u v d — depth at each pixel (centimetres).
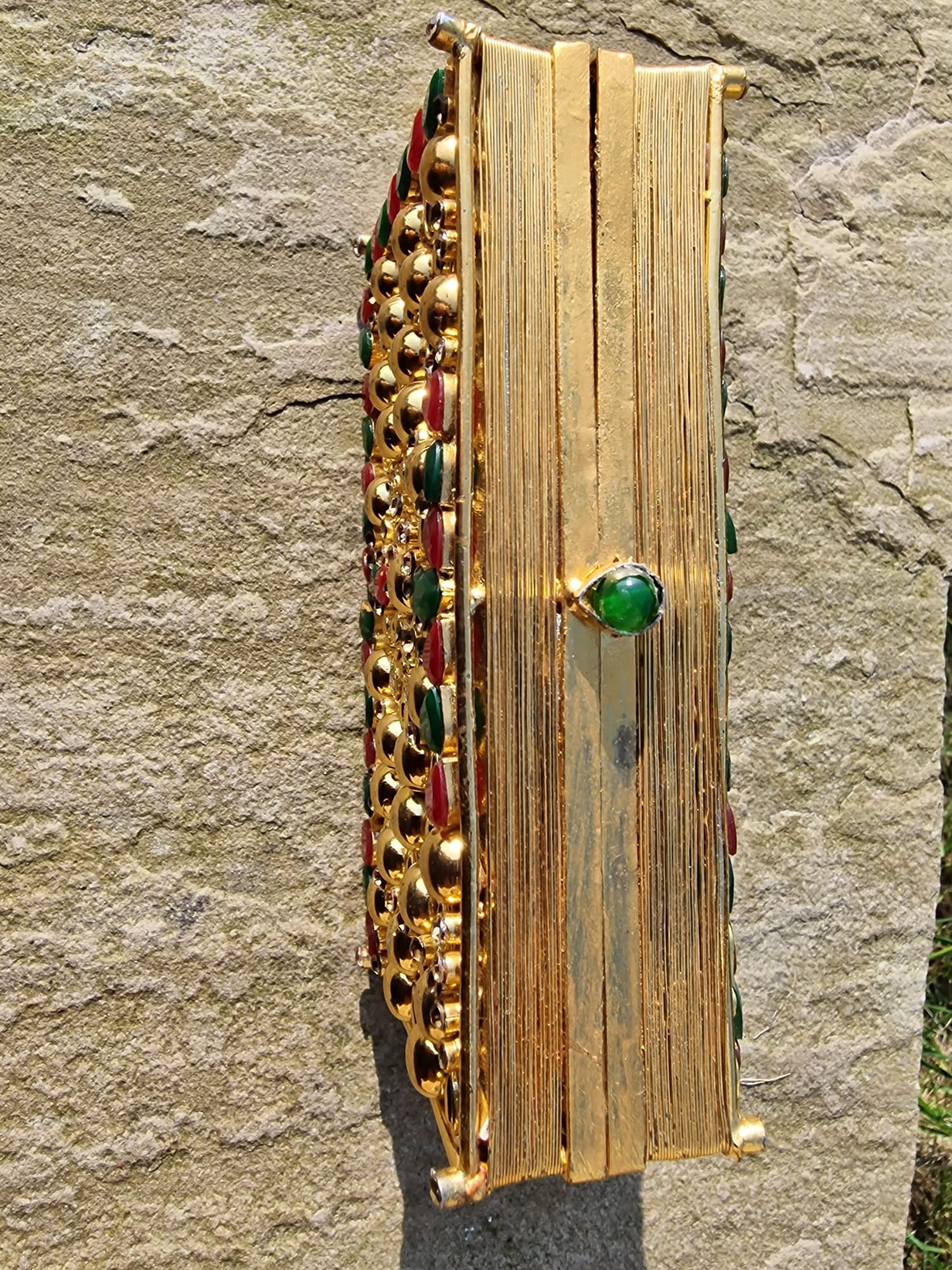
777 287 32
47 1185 27
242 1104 28
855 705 33
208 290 29
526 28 31
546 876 23
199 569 28
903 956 33
